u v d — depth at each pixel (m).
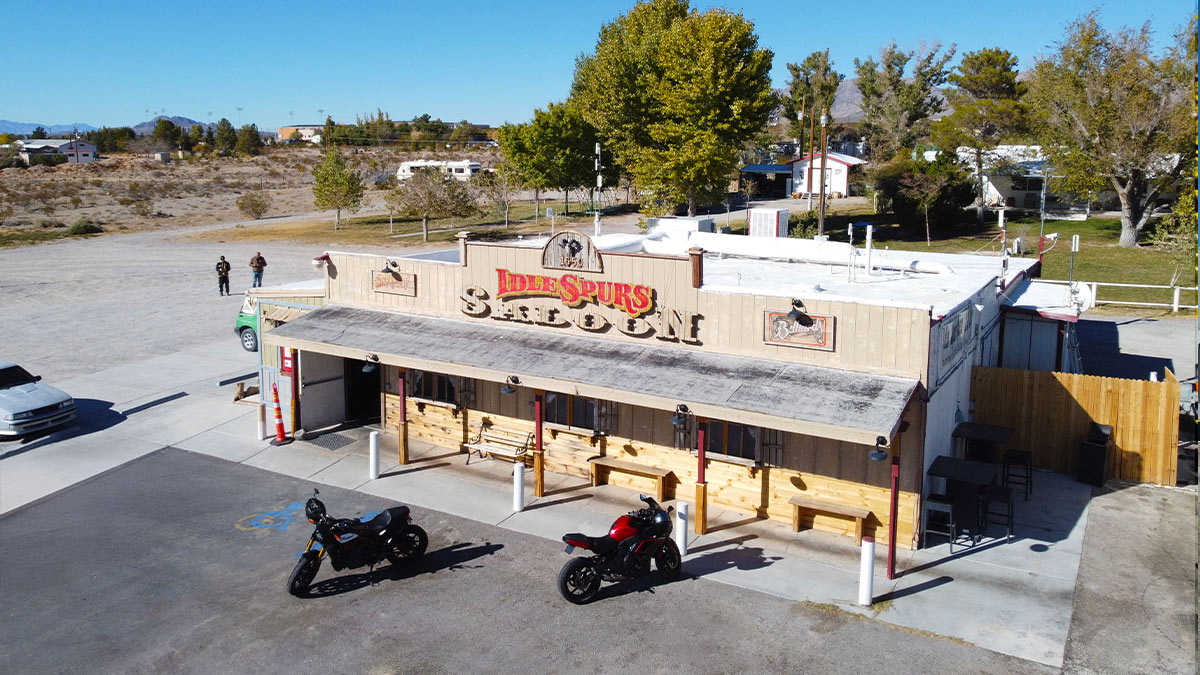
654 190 48.59
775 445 13.88
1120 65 42.16
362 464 16.86
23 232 64.88
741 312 13.95
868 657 10.08
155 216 77.19
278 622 11.08
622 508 14.63
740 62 44.84
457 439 17.66
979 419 16.59
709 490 14.70
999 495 13.19
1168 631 10.47
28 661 10.21
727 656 10.16
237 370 24.38
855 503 13.32
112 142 167.88
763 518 14.15
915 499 12.77
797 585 11.88
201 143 181.38
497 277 16.42
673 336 14.61
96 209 83.06
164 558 12.92
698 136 45.88
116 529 13.97
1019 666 9.83
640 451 15.37
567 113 61.50
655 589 11.84
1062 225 49.84
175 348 27.41
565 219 64.56
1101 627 10.62
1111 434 15.57
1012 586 11.70
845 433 11.43
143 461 17.11
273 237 60.81
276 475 16.33
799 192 74.50
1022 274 22.56
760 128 47.72
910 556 12.69
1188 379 22.36
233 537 13.64
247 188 105.62
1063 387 15.82
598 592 11.75
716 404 12.46
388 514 12.29
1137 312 31.44
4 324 31.38
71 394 21.88
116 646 10.54
